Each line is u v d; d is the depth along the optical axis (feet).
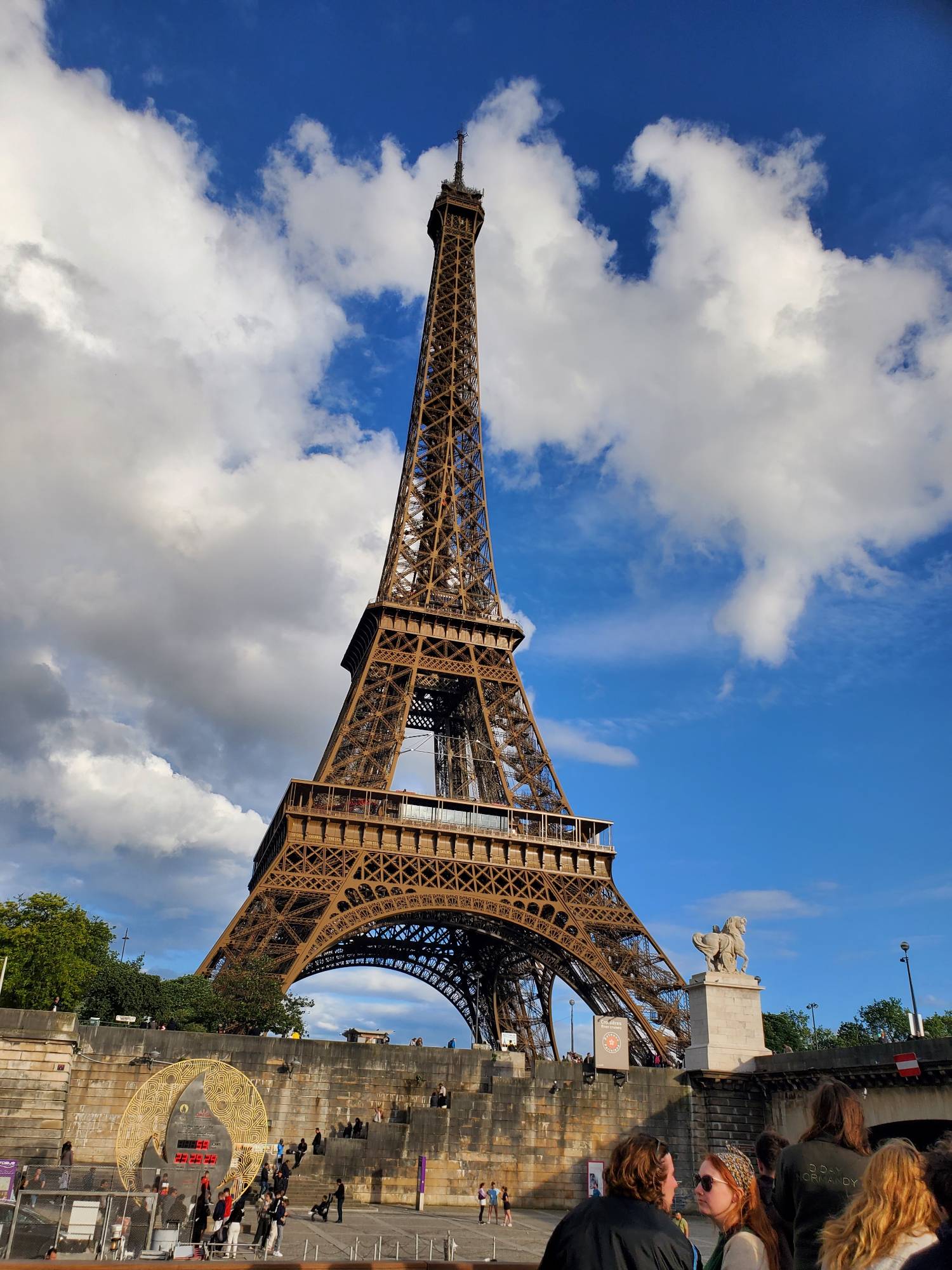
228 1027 387.55
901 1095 261.24
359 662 565.94
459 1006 618.03
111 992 409.90
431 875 432.66
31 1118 266.77
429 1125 303.48
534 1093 313.12
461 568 590.14
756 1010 326.44
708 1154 52.60
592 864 460.96
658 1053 380.78
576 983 447.01
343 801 453.17
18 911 442.50
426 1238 227.81
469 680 560.20
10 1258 153.89
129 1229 170.19
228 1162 196.13
